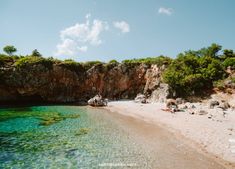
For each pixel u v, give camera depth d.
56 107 50.88
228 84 51.97
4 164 16.44
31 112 42.75
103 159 17.39
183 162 16.69
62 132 26.05
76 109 47.62
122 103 55.38
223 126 27.00
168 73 55.53
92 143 21.56
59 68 62.53
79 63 66.81
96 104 53.28
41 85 60.72
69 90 64.50
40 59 61.41
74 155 18.30
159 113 38.56
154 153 18.69
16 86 57.72
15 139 23.09
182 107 43.31
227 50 71.50
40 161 17.03
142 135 24.58
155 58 69.50
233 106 42.97
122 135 24.64
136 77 66.75
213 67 56.25
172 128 27.27
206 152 18.62
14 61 61.09
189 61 59.09
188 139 22.38
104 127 28.81
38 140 22.70
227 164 16.16
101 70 66.19
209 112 37.66
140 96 59.19
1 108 48.69
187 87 53.75
